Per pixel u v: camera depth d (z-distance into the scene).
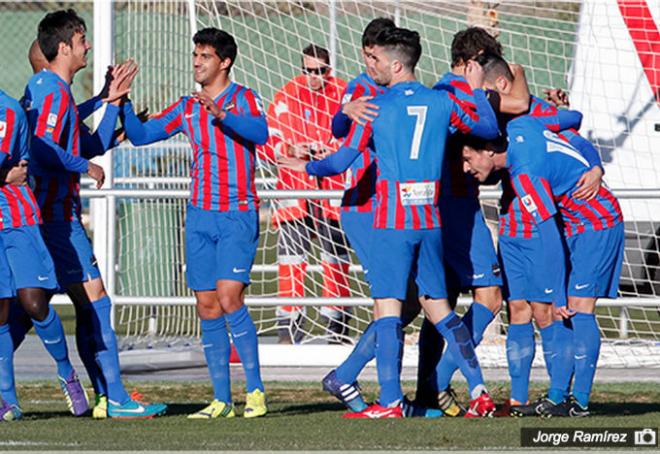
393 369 24.94
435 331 26.73
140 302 35.00
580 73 39.50
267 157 37.50
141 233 37.91
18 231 24.08
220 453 20.42
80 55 25.11
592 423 23.80
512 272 26.39
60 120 24.30
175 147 39.81
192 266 25.98
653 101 39.03
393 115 24.30
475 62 25.28
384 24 25.11
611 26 39.25
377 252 24.61
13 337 25.95
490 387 31.89
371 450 20.72
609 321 46.03
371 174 26.66
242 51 45.41
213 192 25.61
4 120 23.41
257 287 56.16
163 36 39.19
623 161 39.16
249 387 25.91
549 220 24.44
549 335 26.47
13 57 80.38
